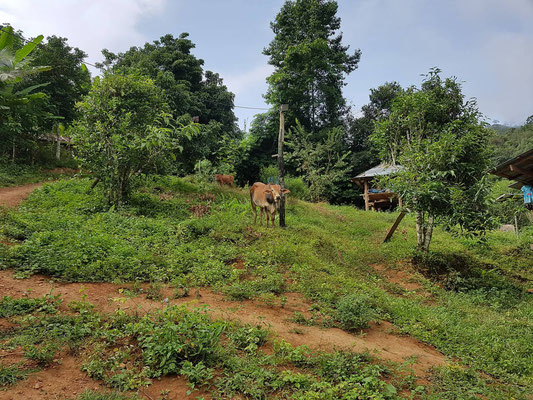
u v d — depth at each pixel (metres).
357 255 11.10
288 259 9.44
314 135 30.56
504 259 12.55
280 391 4.15
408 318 7.16
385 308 7.46
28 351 4.25
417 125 12.26
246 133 30.97
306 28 31.28
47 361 4.21
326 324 6.48
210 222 11.34
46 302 5.59
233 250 9.42
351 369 4.74
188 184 17.44
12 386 3.74
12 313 5.13
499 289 9.82
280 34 32.09
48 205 11.79
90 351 4.46
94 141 12.16
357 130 32.22
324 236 12.35
